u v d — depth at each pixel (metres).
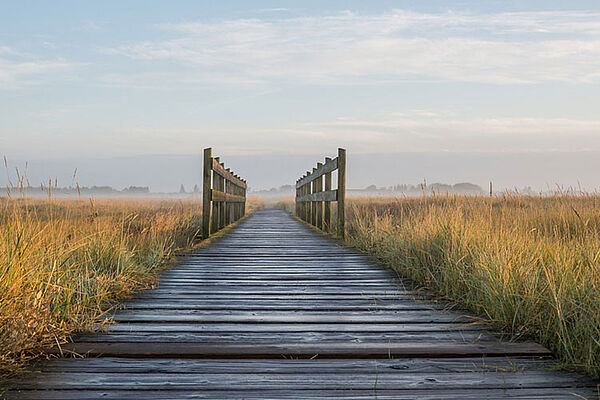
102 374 2.65
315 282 5.61
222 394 2.40
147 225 9.42
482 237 5.32
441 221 6.19
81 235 5.67
